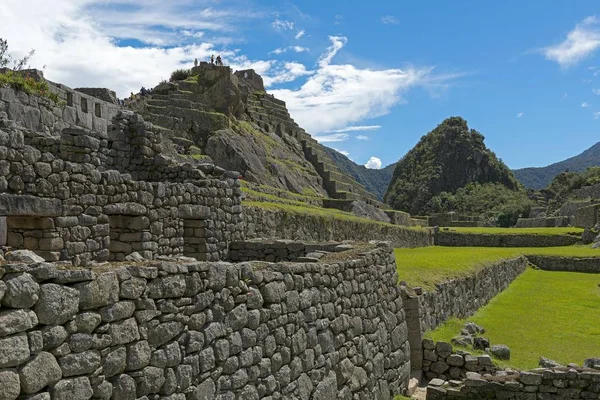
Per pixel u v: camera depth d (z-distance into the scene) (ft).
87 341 14.02
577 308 62.90
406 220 180.45
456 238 170.30
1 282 12.07
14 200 25.03
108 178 30.48
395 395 33.60
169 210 35.68
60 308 13.30
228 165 114.62
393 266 37.14
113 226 33.01
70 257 27.78
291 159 152.66
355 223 101.96
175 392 16.72
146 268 16.07
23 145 25.70
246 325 20.22
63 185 27.55
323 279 26.32
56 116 46.44
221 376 18.78
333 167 184.96
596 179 312.09
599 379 32.78
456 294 54.29
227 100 135.95
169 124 117.80
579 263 117.60
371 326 31.17
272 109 189.16
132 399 15.26
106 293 14.62
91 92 85.40
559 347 43.88
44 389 12.91
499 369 37.09
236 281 19.90
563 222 221.05
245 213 65.16
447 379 38.04
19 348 12.25
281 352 22.21
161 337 16.38
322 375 25.20
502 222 339.36
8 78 41.96
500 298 72.13
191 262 18.65
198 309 17.97
